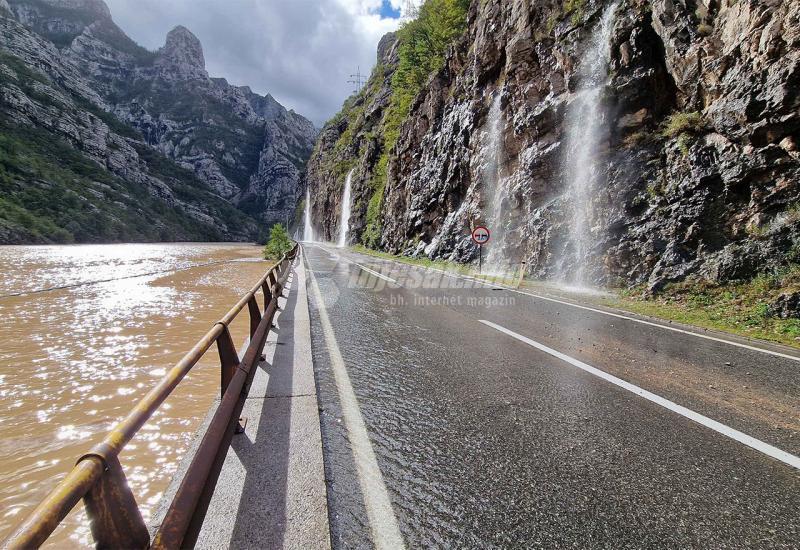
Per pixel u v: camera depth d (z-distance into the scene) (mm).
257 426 3195
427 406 3877
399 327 7340
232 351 3514
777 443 3217
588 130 13609
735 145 9422
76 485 1122
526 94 17234
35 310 11789
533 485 2648
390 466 2830
